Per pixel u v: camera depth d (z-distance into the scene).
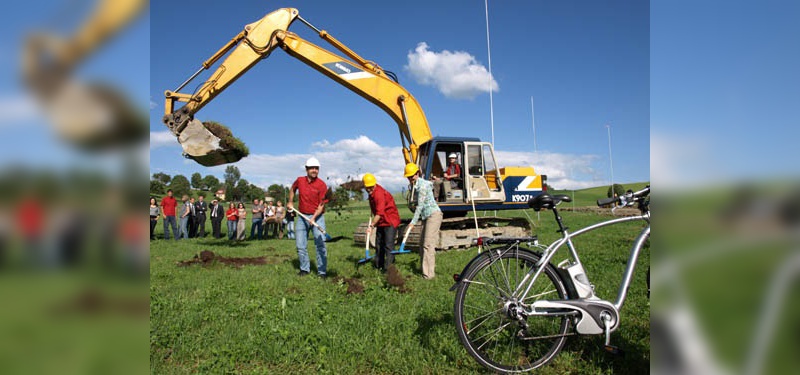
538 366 3.19
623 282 3.07
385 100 11.12
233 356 3.50
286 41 10.32
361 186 20.31
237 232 15.31
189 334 4.01
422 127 11.37
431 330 3.95
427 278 6.76
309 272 7.16
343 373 3.28
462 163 11.15
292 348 3.68
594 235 12.84
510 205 11.49
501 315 3.31
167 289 5.95
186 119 9.58
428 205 6.84
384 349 3.63
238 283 6.43
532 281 3.16
